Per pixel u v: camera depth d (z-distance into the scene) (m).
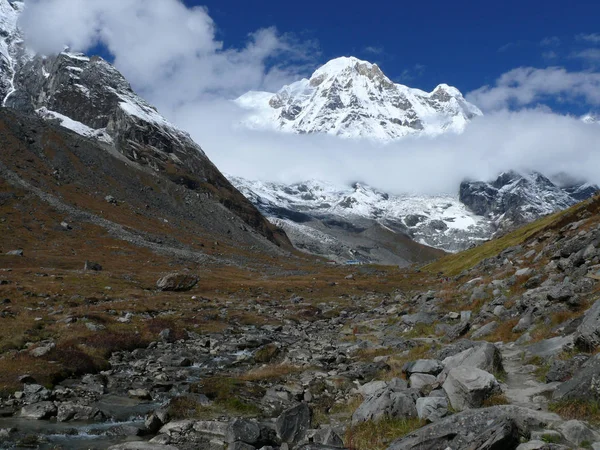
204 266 143.75
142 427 19.88
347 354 33.94
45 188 181.50
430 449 12.39
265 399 22.81
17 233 134.00
